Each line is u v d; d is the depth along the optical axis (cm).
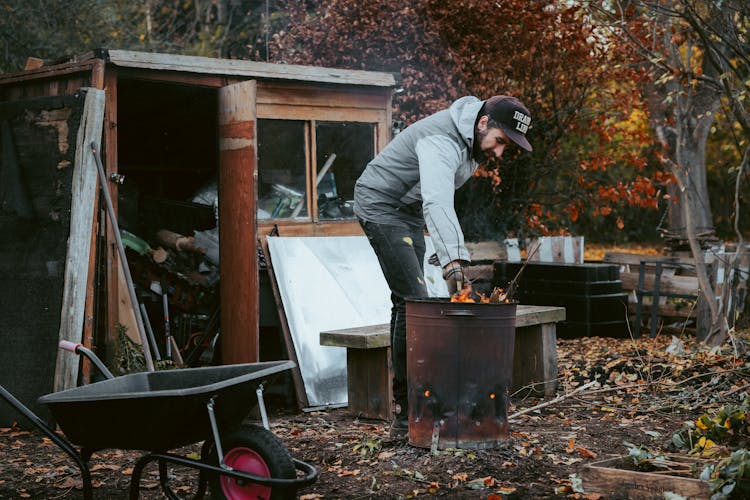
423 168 487
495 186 1159
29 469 510
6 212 664
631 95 1185
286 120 779
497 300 493
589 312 980
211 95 805
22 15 1236
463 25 1130
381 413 627
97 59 657
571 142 1384
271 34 1479
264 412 406
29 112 665
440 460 473
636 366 746
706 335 880
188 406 384
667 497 391
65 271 629
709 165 2327
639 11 955
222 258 689
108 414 394
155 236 839
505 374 489
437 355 479
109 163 664
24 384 635
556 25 1122
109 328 655
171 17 1773
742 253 962
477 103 500
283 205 774
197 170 966
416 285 518
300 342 695
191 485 475
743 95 801
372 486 448
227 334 683
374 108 842
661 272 1017
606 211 1300
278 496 389
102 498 456
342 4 1096
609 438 543
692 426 513
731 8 802
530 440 529
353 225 816
